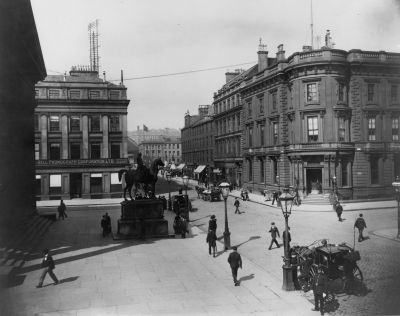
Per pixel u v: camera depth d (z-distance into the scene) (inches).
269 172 1966.0
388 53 1660.9
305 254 594.9
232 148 2588.6
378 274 617.0
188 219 1242.6
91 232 1085.1
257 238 959.6
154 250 832.9
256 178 2144.4
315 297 475.2
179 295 542.9
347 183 1654.8
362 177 1654.8
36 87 2015.3
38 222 1163.3
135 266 699.4
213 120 3085.6
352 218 1238.9
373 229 1039.0
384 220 1190.3
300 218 1259.2
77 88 2068.2
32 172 1255.5
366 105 1659.7
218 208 1605.6
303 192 1644.9
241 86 2379.4
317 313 469.7
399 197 915.4
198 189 2114.9
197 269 679.7
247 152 2240.4
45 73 1250.0
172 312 478.9
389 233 960.3
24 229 970.1
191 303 510.6
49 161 2012.8
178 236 998.4
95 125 2097.7
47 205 1822.1
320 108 1611.7
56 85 2039.9
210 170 3056.1
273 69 1883.6
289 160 1744.6
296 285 566.9
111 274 649.6
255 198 1882.4
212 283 598.2
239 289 568.7
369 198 1656.0
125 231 976.3
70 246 885.2
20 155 1012.5
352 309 475.2
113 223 1254.9
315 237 947.3
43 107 2022.6
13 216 898.1
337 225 1114.1
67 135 2049.7
